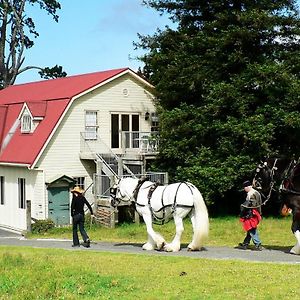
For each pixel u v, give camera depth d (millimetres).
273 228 27125
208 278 13031
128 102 37594
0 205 37125
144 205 19594
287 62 34156
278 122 33281
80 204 21984
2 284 12898
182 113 34656
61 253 18938
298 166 16859
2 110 39594
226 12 34688
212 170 32875
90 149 35531
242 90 33750
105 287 12367
